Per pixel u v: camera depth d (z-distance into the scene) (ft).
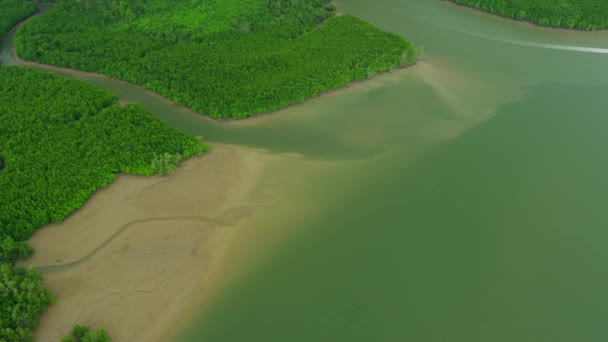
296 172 283.38
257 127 318.04
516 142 309.01
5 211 241.55
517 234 250.78
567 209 264.93
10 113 308.19
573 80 372.17
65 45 383.24
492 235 249.75
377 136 312.91
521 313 216.54
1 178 260.42
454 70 380.17
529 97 351.67
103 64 366.84
